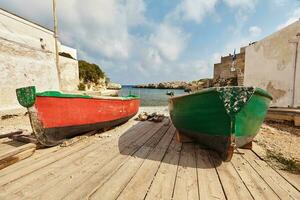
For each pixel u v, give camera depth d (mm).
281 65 9258
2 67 6691
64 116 3768
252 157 3379
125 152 3486
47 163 2895
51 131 3582
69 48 20094
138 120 7477
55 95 3545
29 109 3309
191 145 4059
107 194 2055
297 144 4285
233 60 29078
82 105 4152
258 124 3562
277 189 2254
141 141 4301
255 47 10797
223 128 2977
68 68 14984
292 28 8727
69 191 2104
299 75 8523
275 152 3648
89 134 4695
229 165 2973
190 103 3477
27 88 3242
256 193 2152
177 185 2287
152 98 29500
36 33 11109
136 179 2412
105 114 4977
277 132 5625
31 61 8008
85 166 2805
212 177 2533
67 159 3080
